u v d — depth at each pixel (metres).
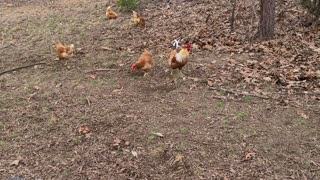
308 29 8.01
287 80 5.86
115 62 6.85
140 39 8.00
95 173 4.13
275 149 4.37
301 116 4.95
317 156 4.25
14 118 5.15
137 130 4.78
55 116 5.14
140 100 5.48
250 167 4.13
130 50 7.40
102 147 4.51
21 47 7.82
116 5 10.29
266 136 4.59
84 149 4.50
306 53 6.83
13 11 10.48
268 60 6.57
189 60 6.72
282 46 7.16
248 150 4.37
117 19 9.35
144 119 5.00
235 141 4.52
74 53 7.35
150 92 5.71
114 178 4.05
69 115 5.17
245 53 6.97
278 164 4.15
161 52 7.22
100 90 5.81
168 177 4.04
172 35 8.07
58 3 11.04
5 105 5.47
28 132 4.86
